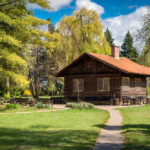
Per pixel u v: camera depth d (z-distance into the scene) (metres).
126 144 8.12
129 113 18.73
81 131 10.77
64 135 9.74
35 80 39.16
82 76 31.77
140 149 7.27
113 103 27.83
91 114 18.02
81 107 22.64
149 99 29.73
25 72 29.16
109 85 29.25
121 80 28.48
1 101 28.23
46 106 22.69
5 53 20.25
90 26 41.16
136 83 32.34
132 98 28.89
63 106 25.88
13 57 20.12
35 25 28.31
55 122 13.69
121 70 27.11
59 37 37.31
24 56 27.48
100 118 15.77
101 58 29.97
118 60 34.16
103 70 29.89
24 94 46.69
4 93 32.56
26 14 24.28
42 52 40.31
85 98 30.64
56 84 48.34
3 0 20.97
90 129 11.37
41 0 22.47
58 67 42.72
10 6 22.48
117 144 8.19
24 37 24.42
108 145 8.03
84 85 31.47
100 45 42.00
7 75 20.98
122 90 28.66
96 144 8.22
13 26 22.22
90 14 42.19
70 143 8.28
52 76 41.34
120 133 10.35
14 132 10.41
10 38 20.09
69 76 33.06
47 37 31.61
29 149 7.39
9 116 16.22
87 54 30.23
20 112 19.16
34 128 11.62
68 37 42.06
